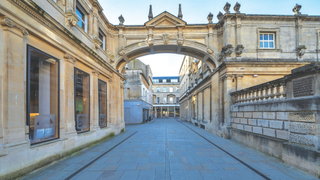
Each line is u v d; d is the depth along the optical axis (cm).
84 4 852
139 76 2550
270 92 710
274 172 456
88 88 852
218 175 443
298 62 1032
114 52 1252
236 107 943
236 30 1098
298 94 497
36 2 507
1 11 386
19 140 423
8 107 398
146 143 882
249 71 1047
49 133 558
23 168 430
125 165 527
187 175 444
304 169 452
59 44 602
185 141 938
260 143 695
